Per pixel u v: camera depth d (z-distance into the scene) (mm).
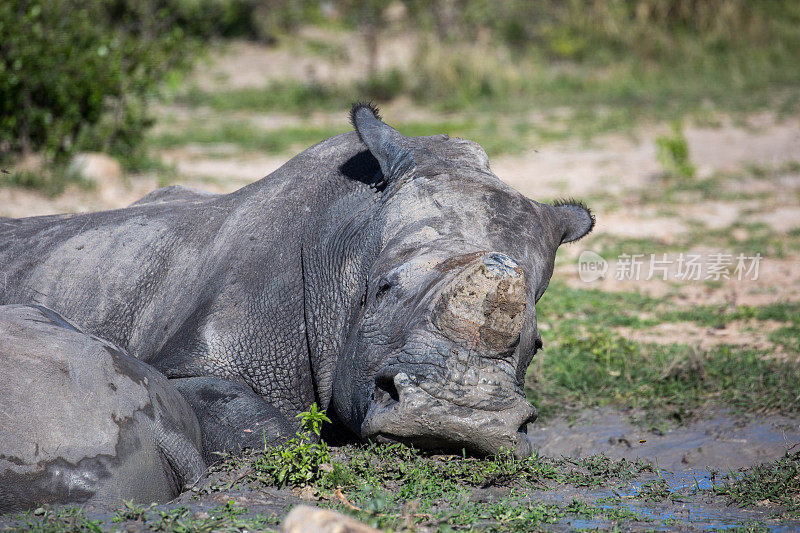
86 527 9992
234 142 54531
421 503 11086
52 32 40875
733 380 20141
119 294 16656
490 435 11250
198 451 12742
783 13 82812
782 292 30078
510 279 10844
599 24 81312
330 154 16781
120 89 42969
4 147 41031
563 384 20875
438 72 70750
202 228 16891
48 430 11398
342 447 13445
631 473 14094
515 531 10328
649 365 21547
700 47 78250
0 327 12031
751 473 14266
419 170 14086
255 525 9938
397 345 11680
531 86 71750
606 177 46719
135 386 12289
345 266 14305
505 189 14000
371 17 77062
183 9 47156
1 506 11133
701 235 36438
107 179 40469
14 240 17969
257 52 87188
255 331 15016
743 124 58438
